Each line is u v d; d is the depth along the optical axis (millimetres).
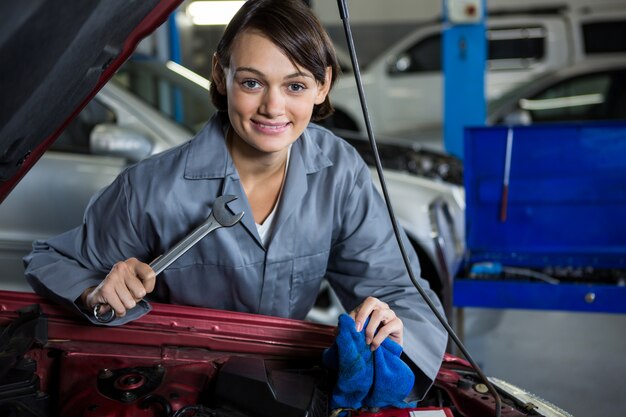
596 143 2549
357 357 1141
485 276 2564
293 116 1227
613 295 2281
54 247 1470
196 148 1379
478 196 2662
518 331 3324
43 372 1267
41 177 2768
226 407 1133
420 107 6637
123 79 3268
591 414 2512
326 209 1421
